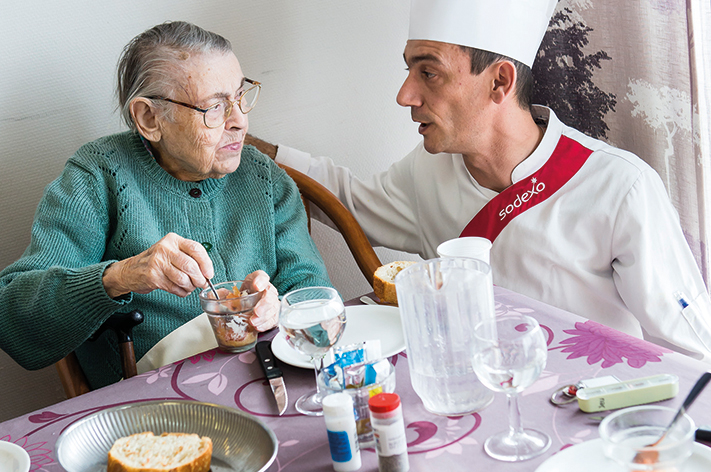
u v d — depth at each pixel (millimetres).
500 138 1325
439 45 1248
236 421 759
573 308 1371
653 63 1417
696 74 1318
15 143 1485
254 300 981
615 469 585
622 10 1446
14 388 1589
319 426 759
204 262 1018
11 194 1503
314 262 1393
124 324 1148
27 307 1126
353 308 1089
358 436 706
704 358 1273
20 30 1438
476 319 732
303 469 682
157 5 1539
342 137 1816
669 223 1285
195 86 1200
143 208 1296
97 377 1335
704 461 576
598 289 1345
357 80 1790
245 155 1430
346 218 1527
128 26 1527
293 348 871
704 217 1392
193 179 1341
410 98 1316
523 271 1384
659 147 1462
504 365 633
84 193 1268
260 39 1650
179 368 968
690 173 1396
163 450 704
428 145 1379
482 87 1272
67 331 1124
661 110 1433
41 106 1490
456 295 723
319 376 755
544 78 1705
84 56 1506
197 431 777
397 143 1894
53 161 1531
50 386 1627
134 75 1236
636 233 1264
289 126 1743
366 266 1479
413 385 770
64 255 1233
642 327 1396
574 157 1324
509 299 1053
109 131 1571
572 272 1343
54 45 1474
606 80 1543
